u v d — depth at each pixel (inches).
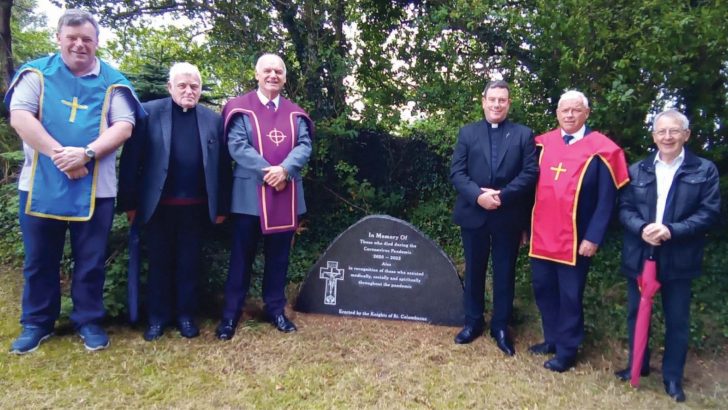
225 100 220.1
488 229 151.9
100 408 117.4
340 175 231.8
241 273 157.4
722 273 178.2
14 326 153.6
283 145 151.3
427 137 242.8
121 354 142.4
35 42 360.8
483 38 205.3
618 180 137.2
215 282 179.3
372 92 227.0
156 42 238.5
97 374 131.6
